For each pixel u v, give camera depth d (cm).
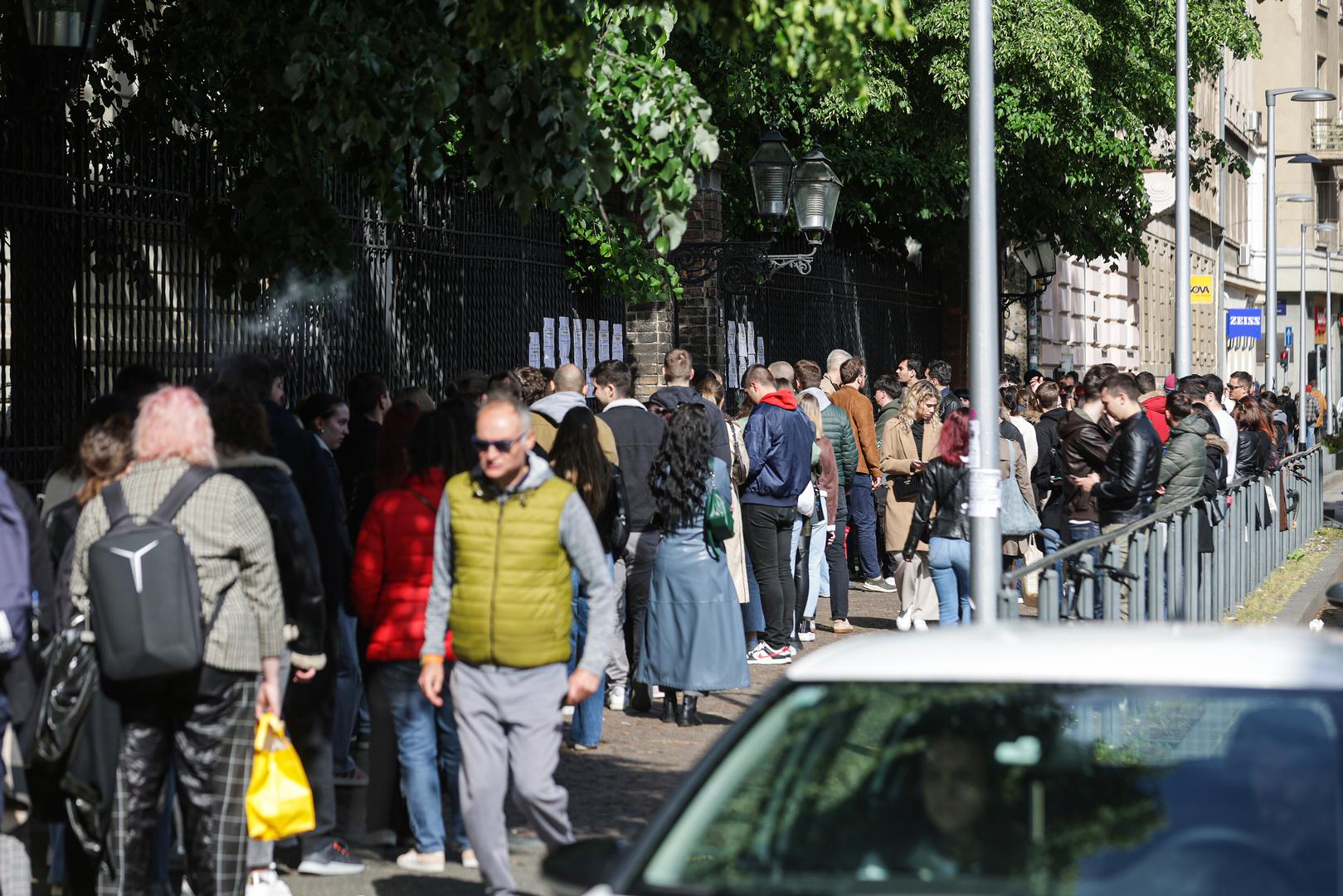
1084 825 764
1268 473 3941
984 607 1792
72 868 1280
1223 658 831
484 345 2936
